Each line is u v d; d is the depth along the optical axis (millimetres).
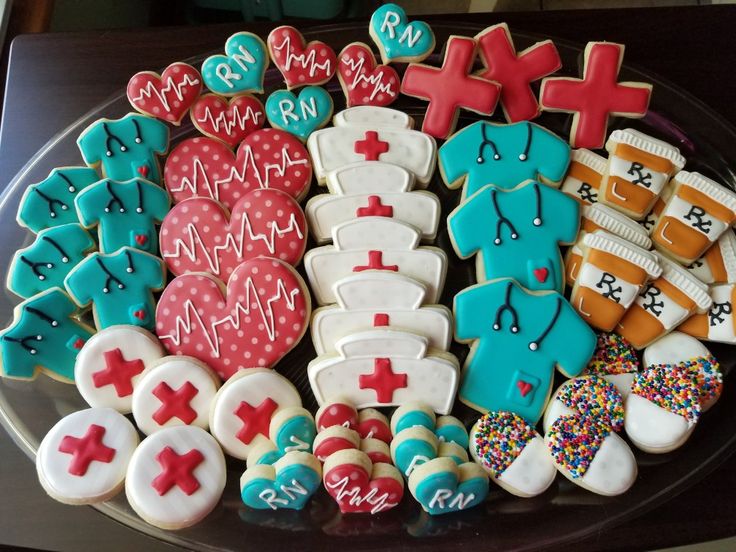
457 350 958
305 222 952
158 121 992
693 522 854
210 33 1097
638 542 847
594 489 858
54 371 916
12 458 894
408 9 1610
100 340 897
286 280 916
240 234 939
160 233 953
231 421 881
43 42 1093
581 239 960
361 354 887
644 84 997
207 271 943
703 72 1076
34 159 1021
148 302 935
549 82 1000
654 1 1576
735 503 862
